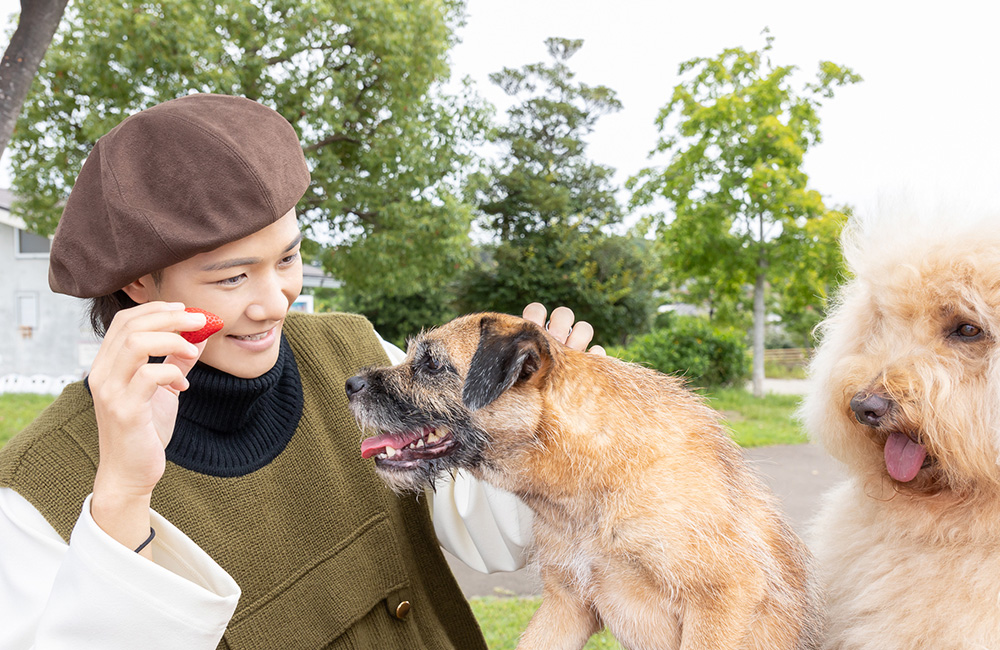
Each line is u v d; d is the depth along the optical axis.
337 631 1.75
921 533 1.93
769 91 17.42
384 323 33.59
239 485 1.67
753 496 2.18
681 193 18.30
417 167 16.28
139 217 1.36
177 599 1.16
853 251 2.34
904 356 1.94
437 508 2.34
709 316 34.31
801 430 2.54
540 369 2.12
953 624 1.77
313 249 16.53
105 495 1.17
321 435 1.89
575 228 34.03
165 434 1.32
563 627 2.23
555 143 41.16
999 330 1.80
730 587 1.87
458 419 2.18
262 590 1.65
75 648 1.11
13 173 14.87
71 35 14.59
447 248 17.08
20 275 23.88
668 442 2.05
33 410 15.95
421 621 1.99
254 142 1.47
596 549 2.04
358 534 1.86
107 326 1.69
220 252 1.45
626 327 31.75
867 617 2.00
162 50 13.28
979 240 1.90
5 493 1.44
